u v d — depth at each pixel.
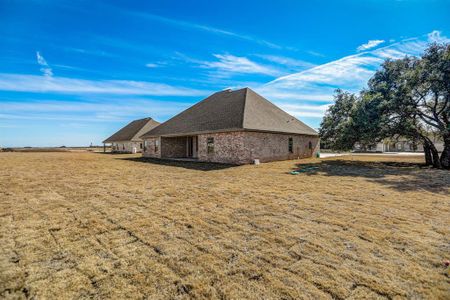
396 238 3.96
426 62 14.00
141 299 2.42
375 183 8.99
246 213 5.29
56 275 2.84
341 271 2.95
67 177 10.51
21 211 5.37
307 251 3.49
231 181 9.48
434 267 3.05
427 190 7.74
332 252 3.46
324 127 19.16
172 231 4.24
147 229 4.32
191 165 16.08
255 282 2.72
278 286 2.64
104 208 5.63
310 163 17.09
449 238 3.96
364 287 2.63
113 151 44.06
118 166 15.48
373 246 3.66
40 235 4.03
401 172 12.23
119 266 3.05
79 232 4.17
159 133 23.23
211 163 17.42
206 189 7.86
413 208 5.70
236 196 6.88
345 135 16.03
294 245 3.69
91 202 6.17
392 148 45.31
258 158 17.38
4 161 19.05
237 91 22.62
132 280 2.74
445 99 14.49
